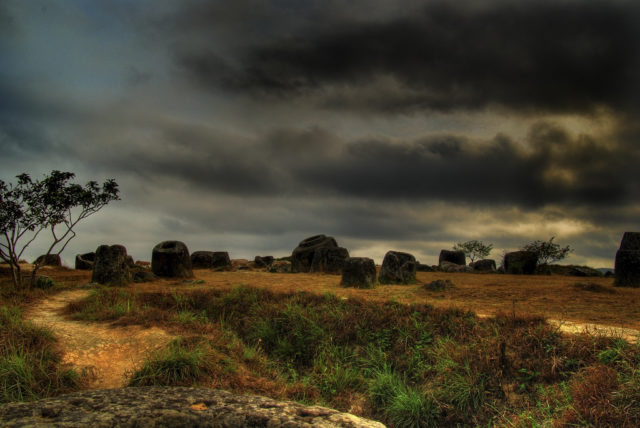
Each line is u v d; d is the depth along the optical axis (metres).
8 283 14.70
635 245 19.69
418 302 10.90
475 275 23.05
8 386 6.14
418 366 8.38
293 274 21.52
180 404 3.90
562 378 7.19
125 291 12.86
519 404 7.03
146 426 3.46
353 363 9.02
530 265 26.50
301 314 10.33
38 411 3.63
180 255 19.16
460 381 7.56
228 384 6.91
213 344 8.33
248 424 3.54
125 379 6.87
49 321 9.48
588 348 7.38
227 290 12.59
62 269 22.27
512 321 8.63
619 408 5.83
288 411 3.78
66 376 6.64
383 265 17.95
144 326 8.98
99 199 15.01
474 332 8.70
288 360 9.23
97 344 8.09
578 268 27.33
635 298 12.86
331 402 7.77
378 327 9.66
